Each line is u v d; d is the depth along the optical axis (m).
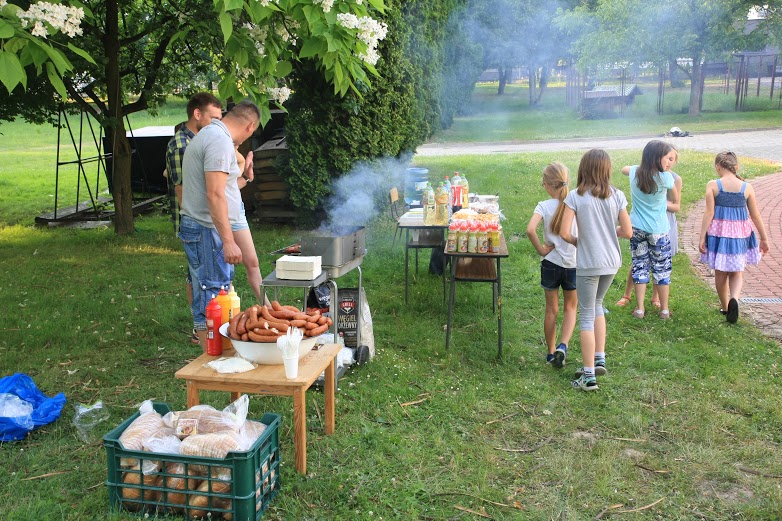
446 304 6.91
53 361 5.43
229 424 3.38
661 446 4.12
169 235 10.40
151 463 3.27
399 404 4.68
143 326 6.28
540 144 24.11
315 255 4.88
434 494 3.60
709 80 50.31
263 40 5.09
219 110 5.96
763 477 3.76
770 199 12.35
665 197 6.34
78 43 9.18
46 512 3.37
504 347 5.75
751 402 4.67
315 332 3.76
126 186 10.42
